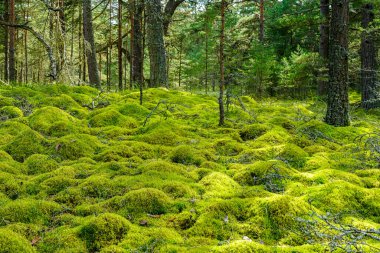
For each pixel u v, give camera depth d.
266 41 25.98
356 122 11.41
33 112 10.52
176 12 26.09
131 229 4.51
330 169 6.46
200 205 5.18
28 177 6.29
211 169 6.87
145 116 11.09
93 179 5.90
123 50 23.58
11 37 20.28
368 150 7.47
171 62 31.28
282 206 4.69
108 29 23.95
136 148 7.95
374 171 6.52
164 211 5.07
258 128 9.61
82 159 7.21
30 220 4.71
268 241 4.32
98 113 10.97
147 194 5.24
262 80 20.22
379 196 5.25
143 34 13.12
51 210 5.00
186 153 7.53
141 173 6.44
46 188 5.77
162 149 8.10
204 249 3.97
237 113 11.91
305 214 4.65
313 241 4.18
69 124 9.27
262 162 6.64
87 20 16.94
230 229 4.52
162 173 6.32
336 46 9.77
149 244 4.20
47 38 14.45
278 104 17.94
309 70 18.83
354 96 22.11
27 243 4.04
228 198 5.48
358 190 5.38
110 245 4.20
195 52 32.62
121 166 6.78
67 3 18.94
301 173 6.41
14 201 5.05
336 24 9.74
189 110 12.16
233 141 8.68
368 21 16.89
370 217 4.93
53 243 4.18
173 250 4.04
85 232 4.36
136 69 20.64
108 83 26.56
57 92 13.20
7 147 7.53
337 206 5.04
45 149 7.64
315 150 8.05
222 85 10.28
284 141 8.73
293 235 4.34
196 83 30.52
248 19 28.77
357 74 20.25
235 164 7.23
